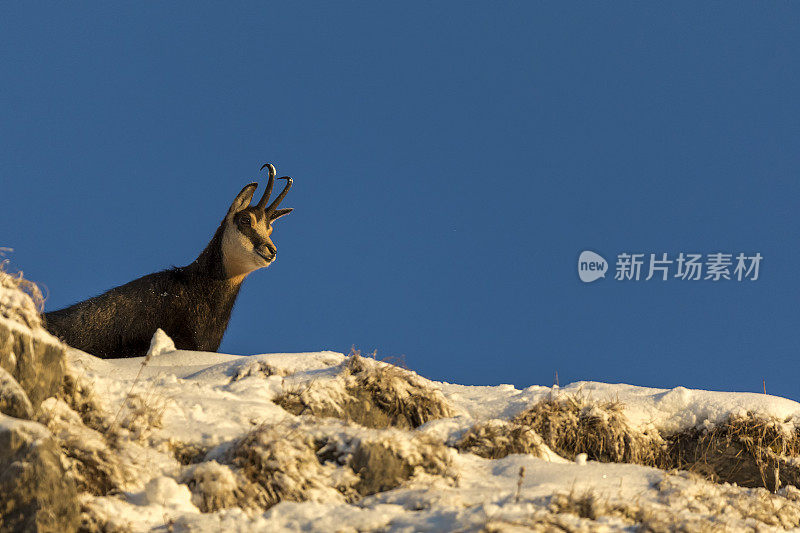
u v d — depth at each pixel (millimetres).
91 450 18328
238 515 16219
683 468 26266
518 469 20797
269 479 18859
